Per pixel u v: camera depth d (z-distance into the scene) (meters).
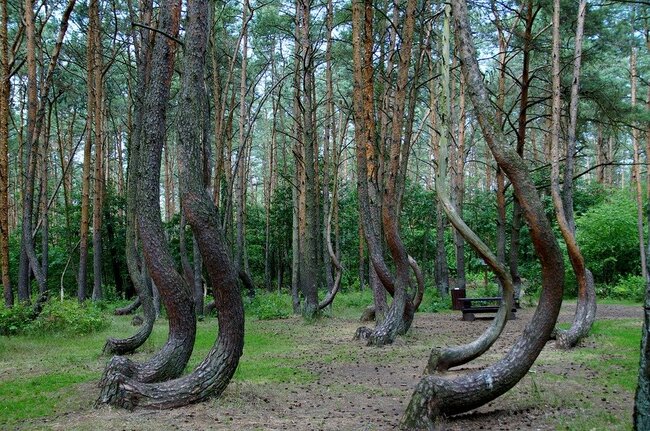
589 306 12.06
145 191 8.14
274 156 40.56
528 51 19.33
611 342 11.70
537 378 8.52
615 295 25.03
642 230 25.81
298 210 25.33
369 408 7.07
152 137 8.27
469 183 47.12
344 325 16.67
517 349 6.21
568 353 10.77
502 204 20.77
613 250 26.42
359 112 13.86
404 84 12.98
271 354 11.64
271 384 8.57
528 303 22.38
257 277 40.94
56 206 36.53
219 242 7.27
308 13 18.58
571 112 16.56
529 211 6.12
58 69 23.67
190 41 7.50
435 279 30.56
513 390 7.76
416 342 12.83
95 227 23.70
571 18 18.94
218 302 7.36
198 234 7.21
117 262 32.25
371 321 17.58
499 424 6.09
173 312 7.94
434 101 23.02
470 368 9.62
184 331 7.96
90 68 21.58
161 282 7.93
